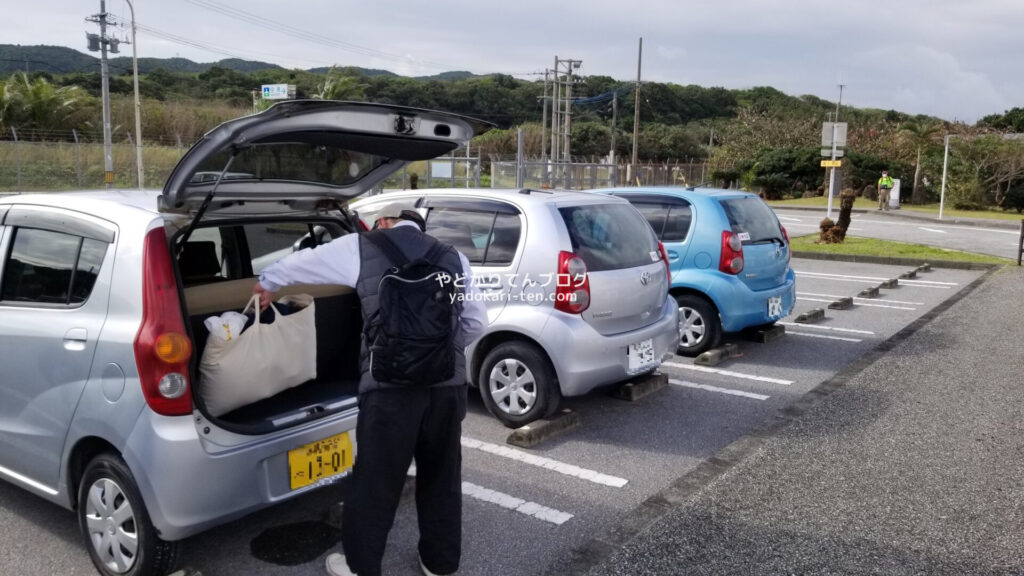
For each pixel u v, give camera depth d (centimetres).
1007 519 388
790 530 379
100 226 328
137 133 3228
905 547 361
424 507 323
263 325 334
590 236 528
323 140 323
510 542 371
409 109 322
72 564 346
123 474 308
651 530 380
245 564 346
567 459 480
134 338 298
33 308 343
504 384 531
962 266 1420
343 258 304
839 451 484
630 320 536
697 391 629
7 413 352
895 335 821
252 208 356
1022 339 796
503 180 1998
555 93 4816
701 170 4472
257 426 321
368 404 298
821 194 4141
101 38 2962
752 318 718
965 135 3775
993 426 528
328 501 411
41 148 2955
